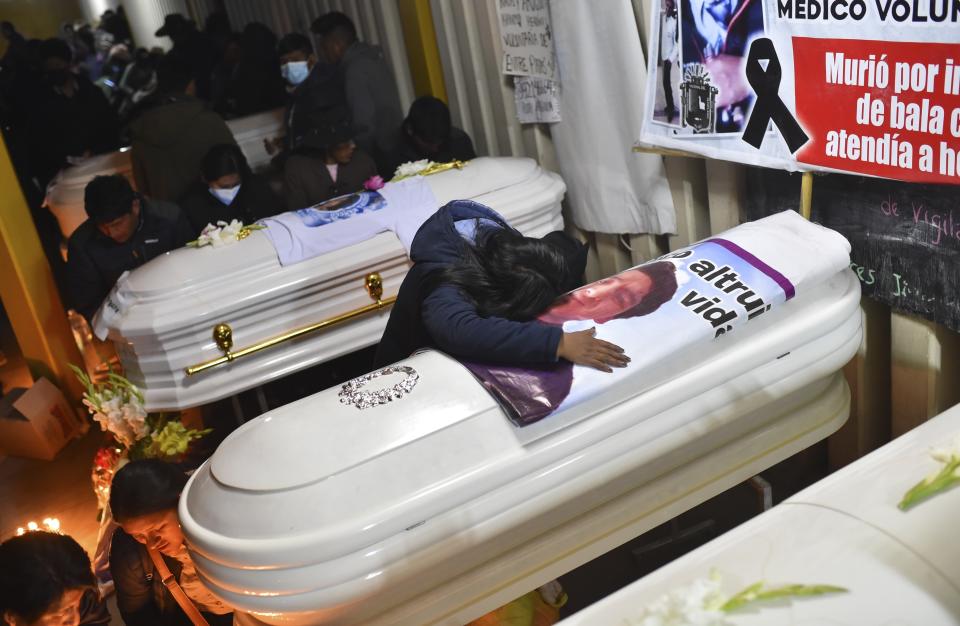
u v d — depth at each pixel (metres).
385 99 4.64
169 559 2.12
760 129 2.41
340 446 1.84
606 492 1.98
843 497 1.36
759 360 2.02
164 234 3.51
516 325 1.96
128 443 2.96
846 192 2.31
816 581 1.19
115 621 2.78
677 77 2.66
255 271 2.95
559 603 2.28
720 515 2.66
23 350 4.26
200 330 2.88
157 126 4.45
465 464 1.83
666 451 1.98
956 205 2.01
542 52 3.52
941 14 1.84
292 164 3.81
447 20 4.46
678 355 1.98
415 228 3.08
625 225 3.41
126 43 10.43
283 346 3.00
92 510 3.51
